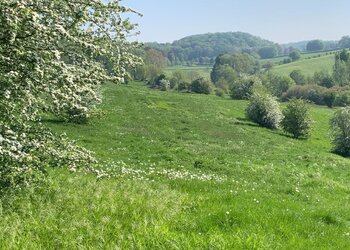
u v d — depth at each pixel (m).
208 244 8.58
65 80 8.86
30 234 7.96
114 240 8.33
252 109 65.25
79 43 8.95
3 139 8.14
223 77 168.88
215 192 15.82
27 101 9.28
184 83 122.00
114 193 12.09
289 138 57.12
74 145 10.75
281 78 148.75
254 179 23.33
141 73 140.50
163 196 12.81
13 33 8.02
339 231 12.29
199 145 39.91
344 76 160.75
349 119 51.56
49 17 9.05
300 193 19.72
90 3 9.31
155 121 52.94
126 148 31.83
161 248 8.20
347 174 29.70
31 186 10.60
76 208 10.05
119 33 10.43
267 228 10.85
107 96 67.19
